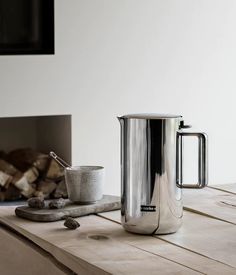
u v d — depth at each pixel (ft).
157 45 10.18
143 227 5.12
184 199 6.25
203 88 10.61
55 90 9.58
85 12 9.67
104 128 9.92
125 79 10.01
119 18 9.89
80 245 4.90
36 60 9.44
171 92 10.36
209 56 10.61
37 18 9.68
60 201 5.72
